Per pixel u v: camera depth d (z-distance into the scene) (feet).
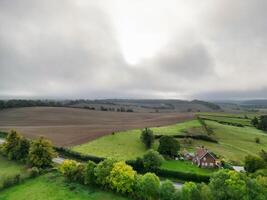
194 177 264.11
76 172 247.70
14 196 222.48
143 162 281.95
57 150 345.10
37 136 406.41
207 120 539.70
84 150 334.44
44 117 590.96
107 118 594.65
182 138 383.45
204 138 390.21
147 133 341.21
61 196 219.61
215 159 297.94
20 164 294.25
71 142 369.91
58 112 650.43
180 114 642.63
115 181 221.87
